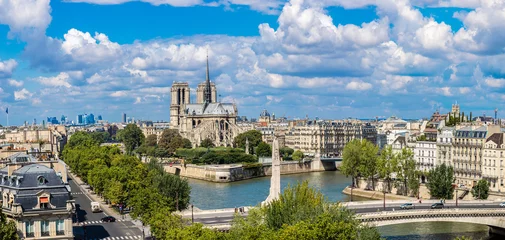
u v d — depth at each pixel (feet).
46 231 647.97
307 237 610.65
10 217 642.22
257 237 655.35
